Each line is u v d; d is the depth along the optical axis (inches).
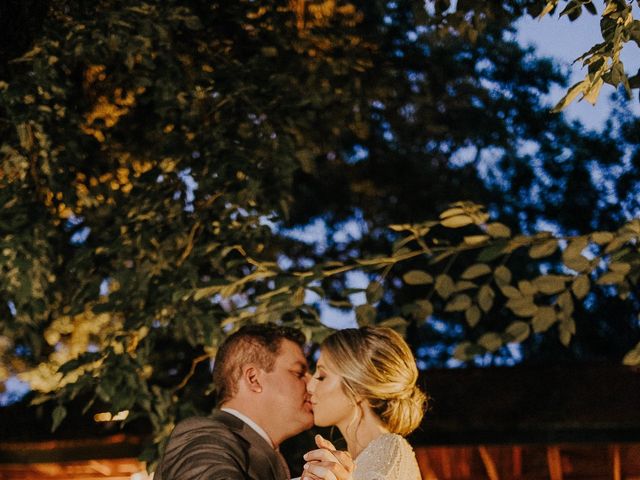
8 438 243.9
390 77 308.5
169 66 209.5
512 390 241.3
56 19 224.4
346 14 289.6
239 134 210.5
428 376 250.2
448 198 471.5
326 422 113.1
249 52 259.6
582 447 246.2
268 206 208.8
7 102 199.8
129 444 241.0
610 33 135.9
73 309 188.2
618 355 495.8
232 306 253.6
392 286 455.8
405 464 107.3
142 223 193.0
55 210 217.6
